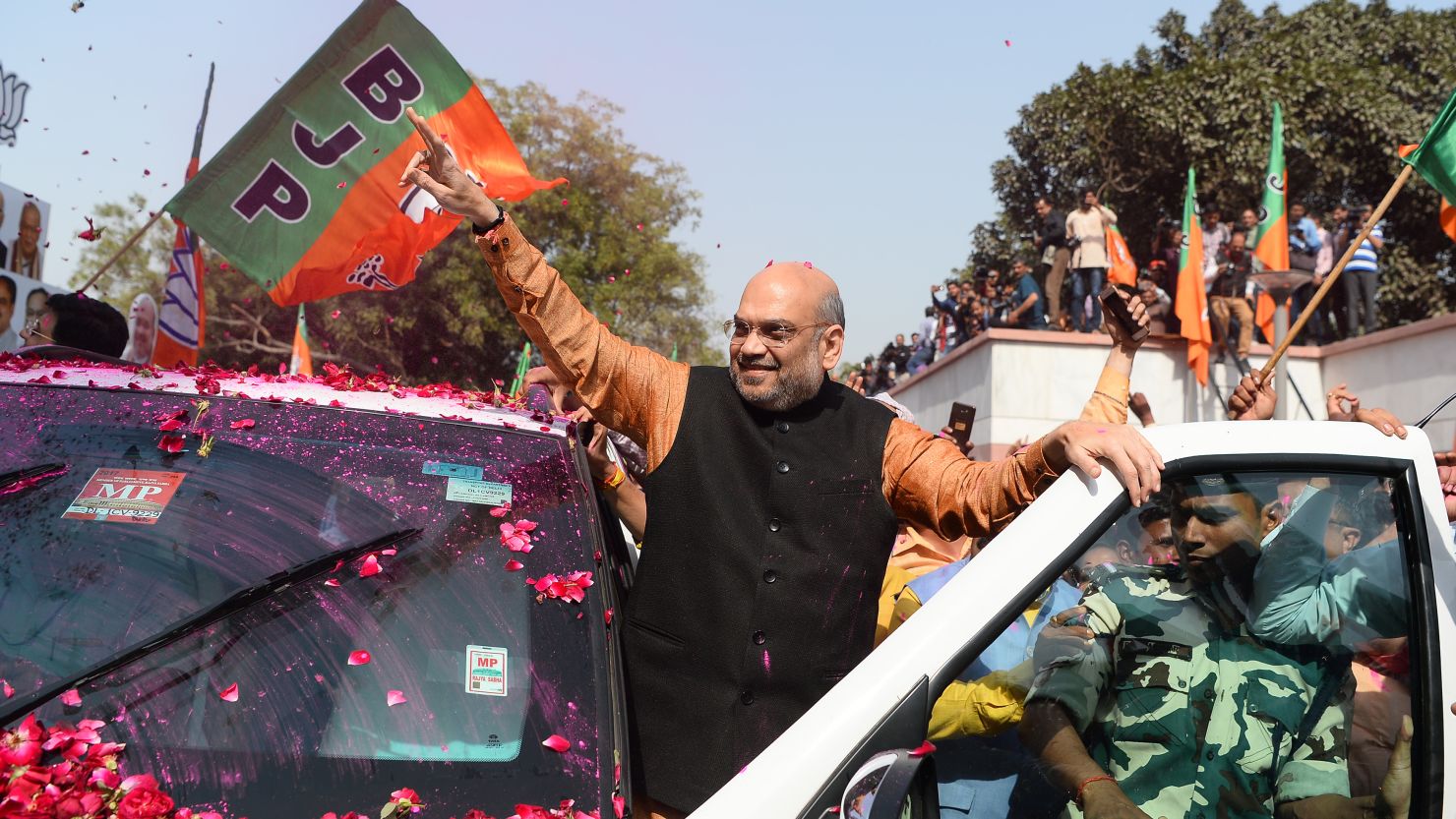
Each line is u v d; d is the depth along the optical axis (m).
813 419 2.57
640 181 31.45
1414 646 2.18
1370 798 2.20
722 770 2.32
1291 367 13.90
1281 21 28.38
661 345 32.00
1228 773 2.25
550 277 2.53
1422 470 2.24
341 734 1.97
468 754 1.98
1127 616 2.19
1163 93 25.44
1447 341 11.77
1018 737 2.14
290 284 4.64
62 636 2.02
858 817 1.63
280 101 4.58
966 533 2.53
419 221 4.68
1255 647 2.28
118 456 2.35
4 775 1.77
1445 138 4.59
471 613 2.19
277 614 2.11
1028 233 28.84
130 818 1.75
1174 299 14.38
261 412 2.51
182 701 1.96
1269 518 2.21
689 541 2.45
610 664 2.18
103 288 30.48
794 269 2.55
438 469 2.44
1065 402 14.23
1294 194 25.50
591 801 1.95
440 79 4.63
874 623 2.51
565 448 2.58
